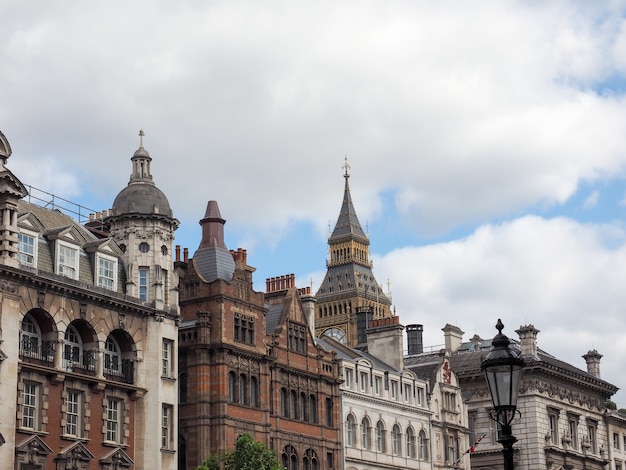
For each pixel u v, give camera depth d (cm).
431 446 10544
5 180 6581
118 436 7212
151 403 7394
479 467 12044
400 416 10181
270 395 8531
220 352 8025
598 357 14475
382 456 9788
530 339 12450
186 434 7931
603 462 13225
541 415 12156
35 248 6862
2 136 6644
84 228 7875
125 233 7700
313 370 9125
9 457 6284
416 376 10594
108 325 7225
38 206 7538
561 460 12281
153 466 7281
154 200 7800
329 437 9131
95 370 7075
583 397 13188
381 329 10869
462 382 12344
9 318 6444
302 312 9188
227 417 7925
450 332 13175
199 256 8494
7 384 6347
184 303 8275
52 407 6731
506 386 2925
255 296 8556
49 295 6812
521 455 12012
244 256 8606
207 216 8681
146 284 7644
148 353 7488
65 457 6681
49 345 6794
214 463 7269
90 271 7300
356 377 9700
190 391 7988
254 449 7206
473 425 12175
